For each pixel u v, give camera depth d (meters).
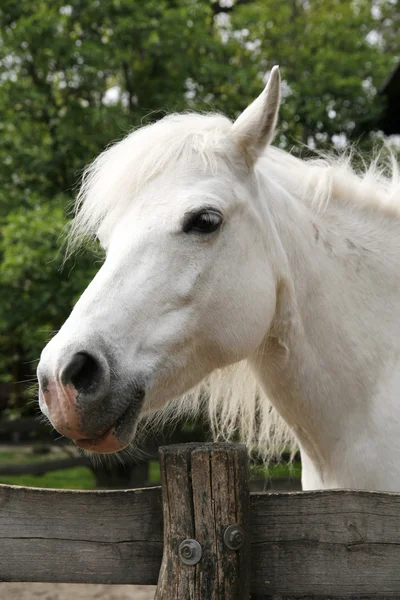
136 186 1.85
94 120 6.96
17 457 10.02
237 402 2.22
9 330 7.87
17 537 1.54
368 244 2.10
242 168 1.95
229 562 1.39
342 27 8.68
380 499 1.43
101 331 1.70
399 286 2.08
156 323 1.78
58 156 7.31
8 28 7.38
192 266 1.81
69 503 1.53
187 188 1.82
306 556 1.44
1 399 12.92
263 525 1.46
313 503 1.45
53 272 6.59
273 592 1.45
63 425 1.63
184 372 1.87
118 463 6.82
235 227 1.88
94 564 1.51
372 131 8.71
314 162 2.32
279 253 1.98
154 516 1.50
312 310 2.00
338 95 8.02
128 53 7.07
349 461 1.95
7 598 4.36
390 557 1.42
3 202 7.33
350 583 1.43
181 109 7.15
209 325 1.86
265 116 1.92
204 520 1.41
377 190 2.22
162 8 7.27
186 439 6.34
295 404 2.03
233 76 7.45
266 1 9.21
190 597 1.40
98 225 1.99
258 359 2.04
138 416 1.76
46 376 1.65
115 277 1.77
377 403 1.94
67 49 7.00
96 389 1.64
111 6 7.19
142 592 4.49
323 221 2.10
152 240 1.79
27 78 7.46
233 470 1.41
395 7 12.34
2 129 7.44
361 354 1.98
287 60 8.21
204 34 7.56
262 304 1.91
